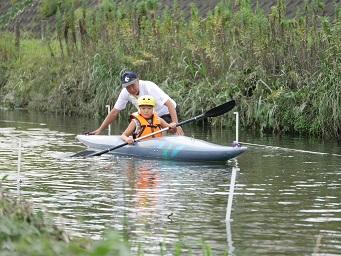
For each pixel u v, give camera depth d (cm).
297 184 1196
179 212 966
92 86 2533
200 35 2380
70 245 552
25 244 522
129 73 1616
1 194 677
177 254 700
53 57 2922
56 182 1201
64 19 2984
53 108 2747
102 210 973
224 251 770
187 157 1481
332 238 831
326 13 2764
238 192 1121
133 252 751
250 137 1911
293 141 1823
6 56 3353
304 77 2020
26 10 4588
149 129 1577
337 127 1861
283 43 2105
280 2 2155
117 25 2600
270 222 909
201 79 2280
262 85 2080
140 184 1192
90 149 1639
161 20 2838
